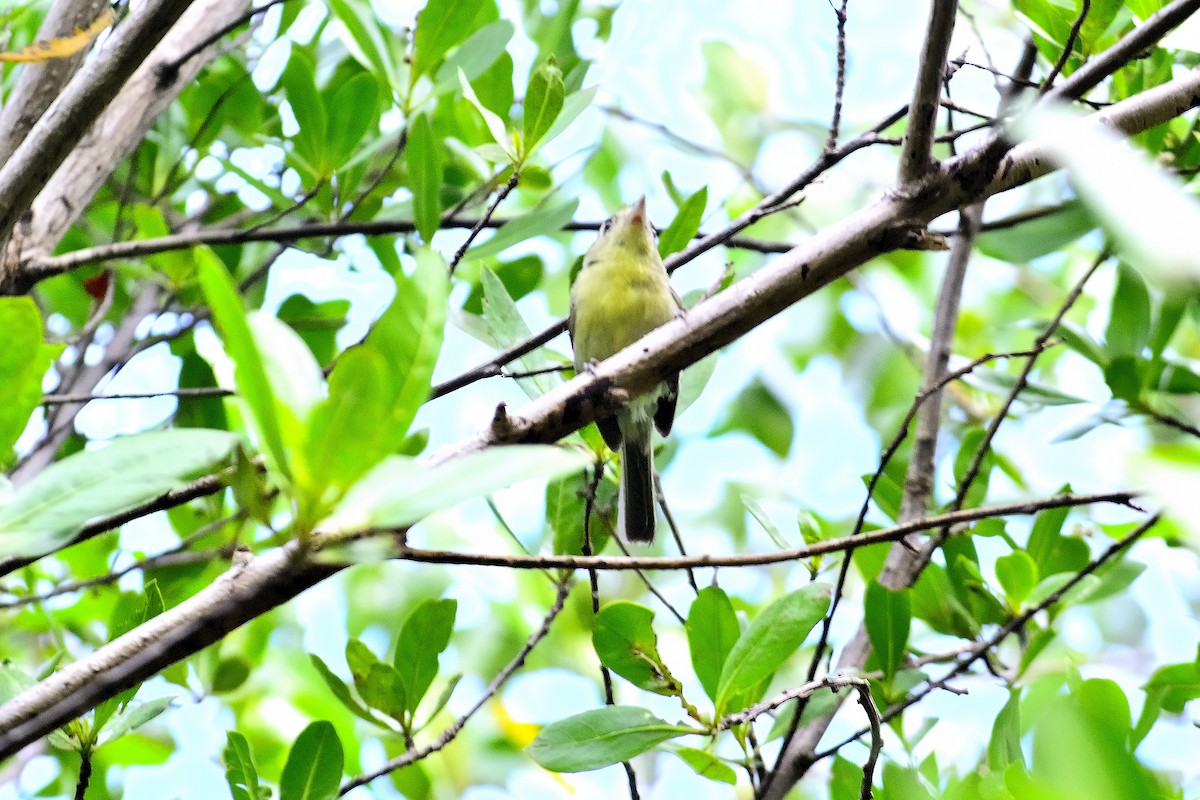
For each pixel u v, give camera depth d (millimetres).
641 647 6281
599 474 7219
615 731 6234
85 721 5742
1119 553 8258
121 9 7871
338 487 3293
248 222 10531
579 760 6148
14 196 6059
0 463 3535
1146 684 7402
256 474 3602
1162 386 8344
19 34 10023
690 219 8133
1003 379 9297
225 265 10430
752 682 6066
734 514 13328
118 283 11008
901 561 8320
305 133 8828
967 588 8078
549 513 7984
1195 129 8500
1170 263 1567
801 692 5777
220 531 9836
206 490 5574
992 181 5867
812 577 7828
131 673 4227
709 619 6355
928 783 6895
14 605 7844
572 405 5492
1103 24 7172
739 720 5980
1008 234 9133
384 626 12000
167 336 9617
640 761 9703
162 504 5562
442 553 4559
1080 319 12383
